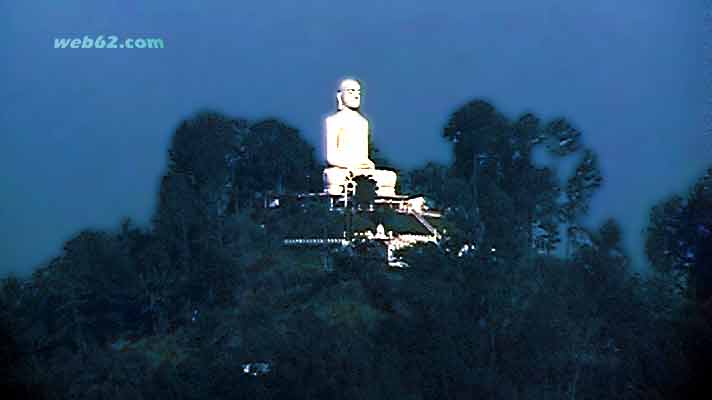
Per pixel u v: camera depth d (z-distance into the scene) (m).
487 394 190.38
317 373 184.88
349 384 184.00
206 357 195.62
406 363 195.12
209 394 187.88
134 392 190.25
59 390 192.75
